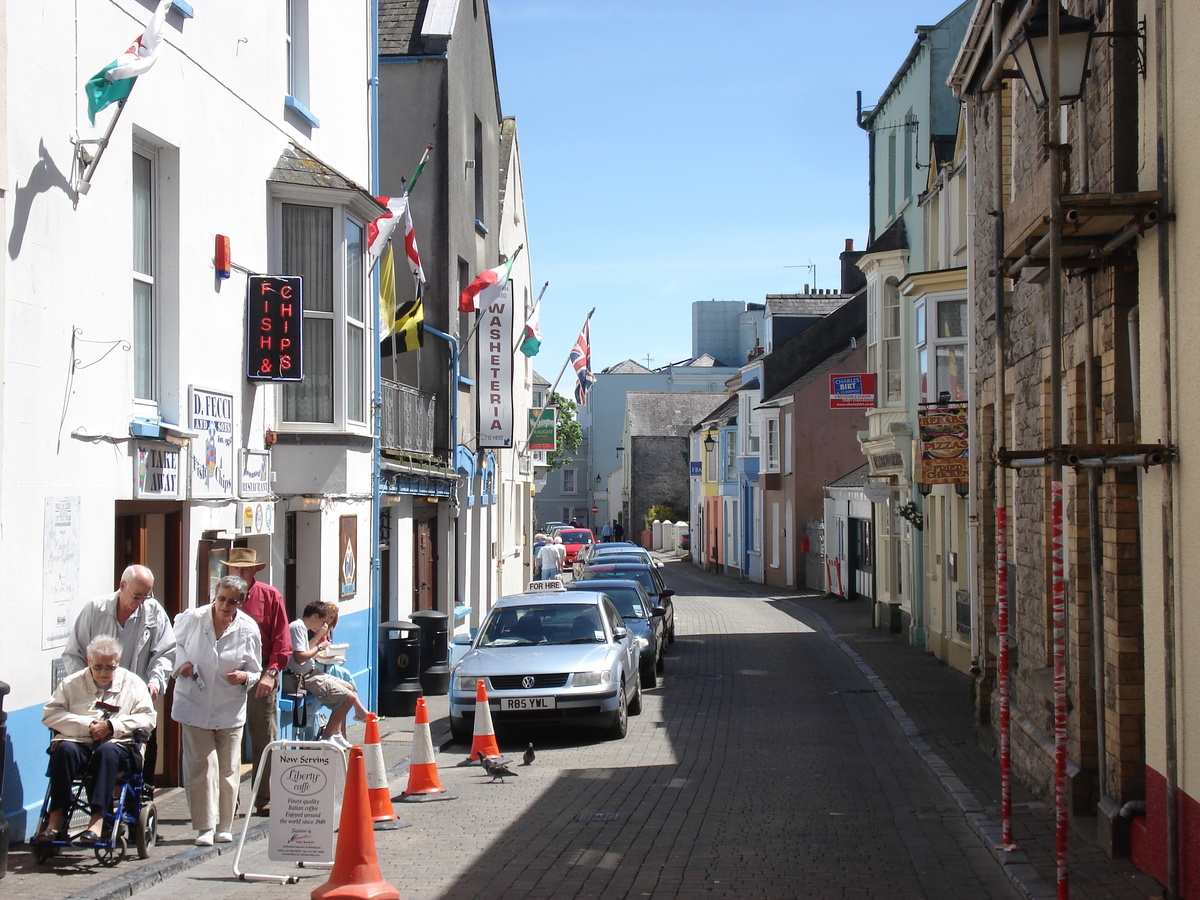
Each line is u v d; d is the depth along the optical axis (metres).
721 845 8.46
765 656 22.41
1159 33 6.63
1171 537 6.48
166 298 9.95
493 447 22.73
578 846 8.43
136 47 8.34
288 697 10.32
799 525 41.66
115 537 9.28
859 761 12.14
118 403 8.92
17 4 7.66
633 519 77.38
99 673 7.50
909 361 23.11
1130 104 7.23
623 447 82.50
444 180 19.88
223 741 8.36
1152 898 6.49
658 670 19.95
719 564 56.09
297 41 13.27
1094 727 8.35
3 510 7.49
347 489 13.46
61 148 8.18
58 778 7.35
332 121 14.12
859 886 7.34
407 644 15.42
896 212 25.42
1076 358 8.53
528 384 33.53
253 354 11.38
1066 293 8.86
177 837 8.38
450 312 19.98
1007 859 7.63
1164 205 6.54
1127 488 7.34
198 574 10.28
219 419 10.73
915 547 23.55
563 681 13.16
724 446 54.41
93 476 8.55
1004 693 8.08
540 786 10.83
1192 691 6.23
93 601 7.96
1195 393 6.20
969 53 13.45
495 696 13.02
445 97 19.91
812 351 44.84
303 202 12.39
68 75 8.27
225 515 10.84
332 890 6.93
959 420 16.39
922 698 16.58
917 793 10.49
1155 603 6.79
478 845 8.48
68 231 8.26
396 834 8.91
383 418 15.65
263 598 9.42
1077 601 8.42
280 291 11.40
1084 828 8.03
